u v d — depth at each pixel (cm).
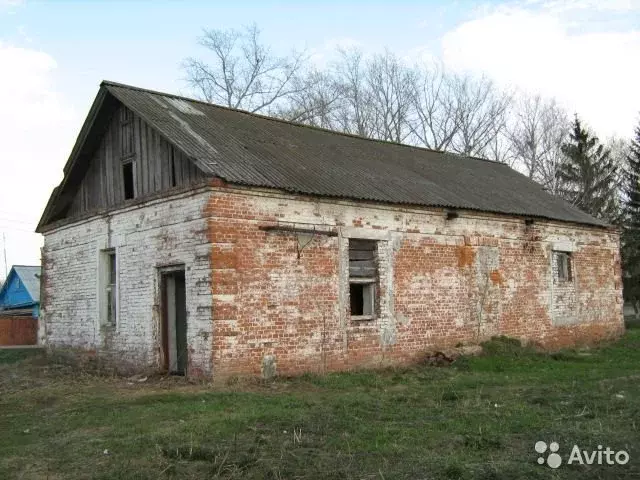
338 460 655
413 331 1534
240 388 1160
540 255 1920
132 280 1462
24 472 665
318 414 886
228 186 1238
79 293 1681
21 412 1014
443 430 789
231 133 1558
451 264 1642
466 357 1525
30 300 3584
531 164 4178
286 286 1305
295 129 1902
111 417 921
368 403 973
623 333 2266
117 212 1522
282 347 1287
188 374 1245
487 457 662
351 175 1564
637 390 1097
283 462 646
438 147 4041
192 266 1260
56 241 1806
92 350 1609
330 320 1373
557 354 1684
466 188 1894
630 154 4291
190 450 694
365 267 1472
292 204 1333
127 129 1557
